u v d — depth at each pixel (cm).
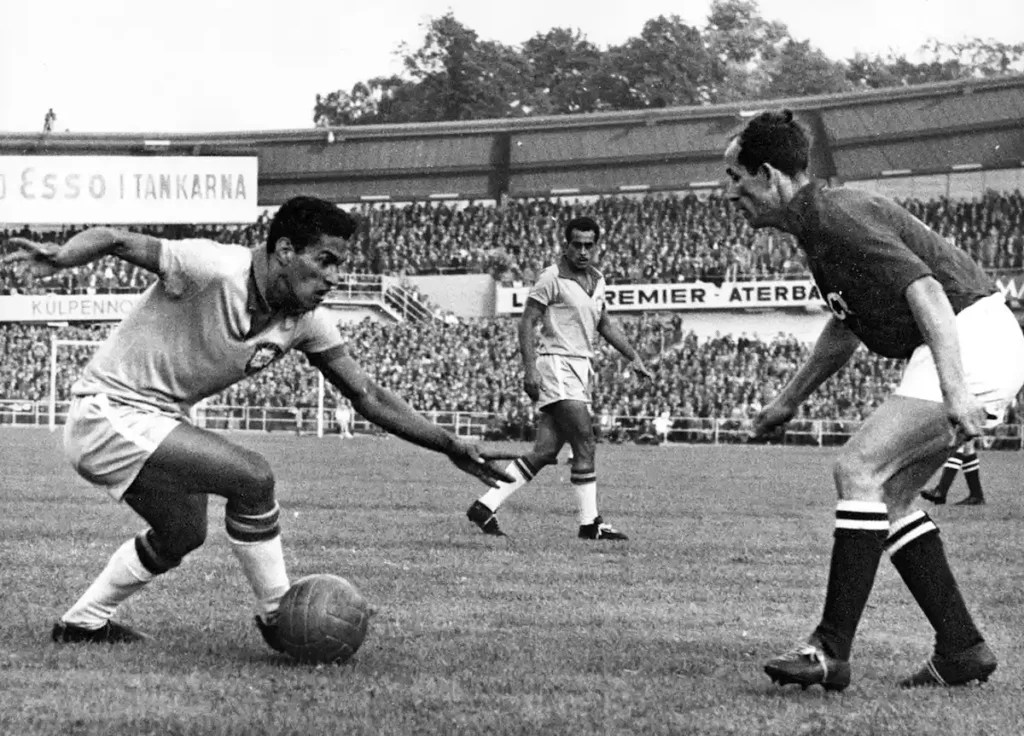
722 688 511
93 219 5441
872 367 4231
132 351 555
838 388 4156
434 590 798
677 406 4222
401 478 2030
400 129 5712
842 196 530
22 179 5409
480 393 4447
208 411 4528
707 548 1077
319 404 4178
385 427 579
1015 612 752
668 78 7119
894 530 540
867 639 655
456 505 1501
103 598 584
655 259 5138
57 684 498
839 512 514
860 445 518
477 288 5272
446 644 602
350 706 464
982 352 522
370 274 5169
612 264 5128
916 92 5391
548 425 1170
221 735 421
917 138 5384
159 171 5462
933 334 502
